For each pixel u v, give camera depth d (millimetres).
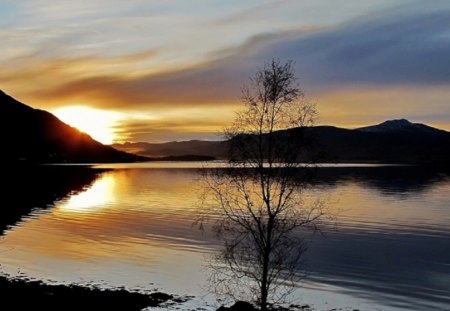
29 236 62906
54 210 91750
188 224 71438
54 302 34250
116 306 33531
